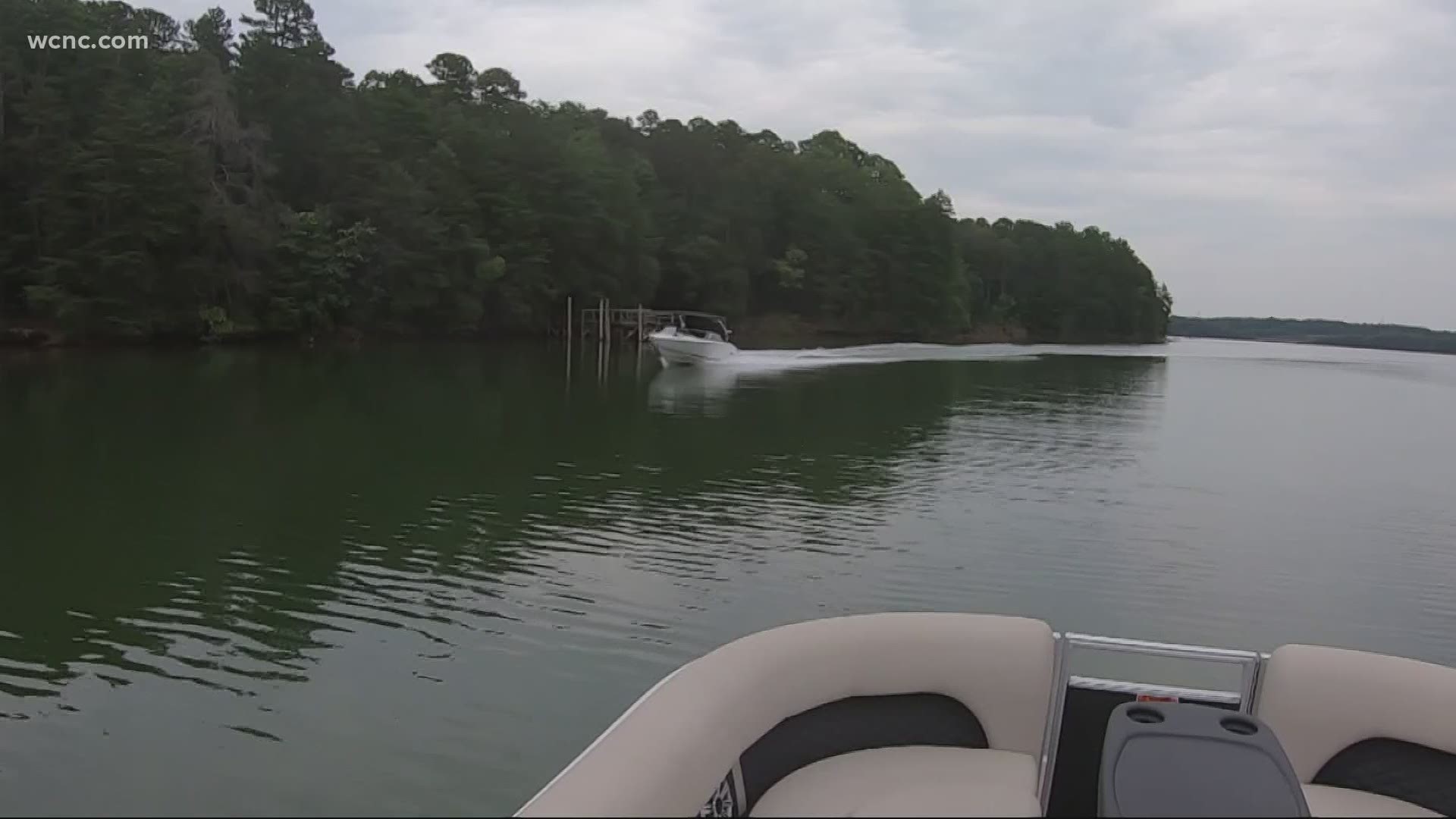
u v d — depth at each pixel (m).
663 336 44.91
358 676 8.09
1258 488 18.59
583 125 80.62
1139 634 10.01
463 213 57.00
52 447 18.47
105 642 8.71
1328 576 12.34
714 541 12.66
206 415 23.41
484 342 57.66
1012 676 2.76
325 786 6.38
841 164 98.81
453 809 6.18
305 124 54.91
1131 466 20.59
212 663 8.29
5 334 38.50
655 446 20.59
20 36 42.84
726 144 90.06
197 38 63.84
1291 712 2.73
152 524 12.84
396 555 11.59
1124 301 119.44
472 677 8.10
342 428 22.02
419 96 68.38
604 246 63.84
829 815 2.31
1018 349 84.62
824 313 81.88
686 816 2.17
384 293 52.62
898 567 11.79
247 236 45.72
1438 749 2.62
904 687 2.77
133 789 6.30
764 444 21.39
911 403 32.50
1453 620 10.84
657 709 2.38
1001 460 20.73
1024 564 12.20
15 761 6.60
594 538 12.69
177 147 42.44
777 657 2.66
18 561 11.05
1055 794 2.88
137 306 41.84
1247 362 78.44
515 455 18.92
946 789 2.44
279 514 13.52
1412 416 35.19
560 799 2.00
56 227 40.88
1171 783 2.12
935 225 88.62
